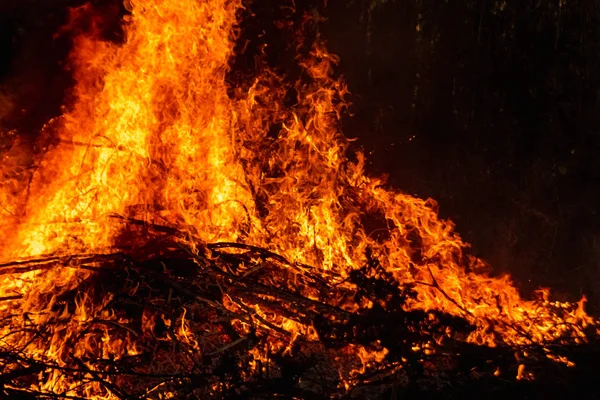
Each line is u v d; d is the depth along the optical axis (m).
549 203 7.05
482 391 4.04
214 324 4.44
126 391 4.02
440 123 7.45
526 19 7.21
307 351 4.45
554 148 7.14
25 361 3.97
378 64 7.66
